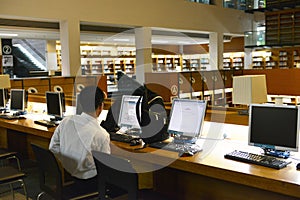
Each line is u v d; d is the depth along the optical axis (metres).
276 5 13.88
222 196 2.69
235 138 3.01
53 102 4.54
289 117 2.31
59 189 2.45
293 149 2.28
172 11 12.09
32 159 5.18
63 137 2.67
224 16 14.23
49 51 13.76
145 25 11.24
